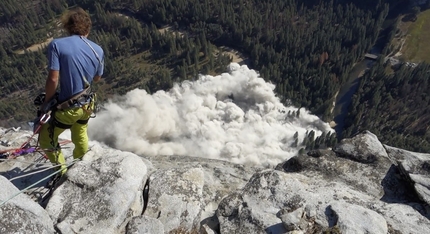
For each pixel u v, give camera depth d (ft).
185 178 23.45
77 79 17.94
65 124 19.79
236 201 22.75
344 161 28.55
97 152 24.89
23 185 23.07
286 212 21.20
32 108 378.73
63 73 17.60
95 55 18.20
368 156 28.45
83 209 19.67
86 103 19.21
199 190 23.06
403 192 25.31
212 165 32.53
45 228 17.26
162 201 21.85
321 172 27.78
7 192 17.38
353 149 29.17
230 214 22.16
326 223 20.21
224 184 28.71
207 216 23.49
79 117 19.83
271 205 21.98
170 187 22.66
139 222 19.67
